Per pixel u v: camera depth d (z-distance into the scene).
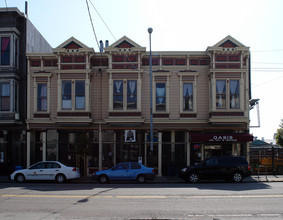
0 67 21.98
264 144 42.34
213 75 21.45
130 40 21.77
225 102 21.53
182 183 17.50
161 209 9.49
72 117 21.50
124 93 21.67
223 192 12.96
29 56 22.44
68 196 12.04
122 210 9.38
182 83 22.22
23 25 23.33
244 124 21.80
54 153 22.28
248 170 17.69
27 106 22.33
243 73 21.73
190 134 21.38
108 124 21.97
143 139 22.14
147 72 22.28
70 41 21.78
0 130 22.80
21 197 11.84
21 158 22.53
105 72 22.45
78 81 21.89
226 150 22.31
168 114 21.98
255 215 8.70
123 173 17.58
